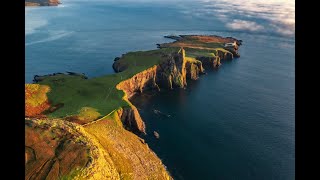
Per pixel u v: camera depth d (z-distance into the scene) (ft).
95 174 198.59
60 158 202.69
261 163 264.52
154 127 327.67
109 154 244.42
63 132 229.04
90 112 307.78
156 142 296.92
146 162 254.88
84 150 213.25
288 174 249.75
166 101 403.95
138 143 280.10
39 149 207.62
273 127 329.72
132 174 234.79
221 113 365.40
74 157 205.57
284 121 344.08
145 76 443.73
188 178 244.22
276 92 435.53
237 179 243.60
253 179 243.81
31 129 224.12
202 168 257.14
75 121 284.82
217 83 478.18
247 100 406.21
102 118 298.56
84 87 377.91
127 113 320.91
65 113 309.01
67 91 364.79
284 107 383.45
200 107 383.24
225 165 261.65
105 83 393.91
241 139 304.09
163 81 459.32
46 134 222.69
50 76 469.57
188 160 267.59
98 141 254.68
